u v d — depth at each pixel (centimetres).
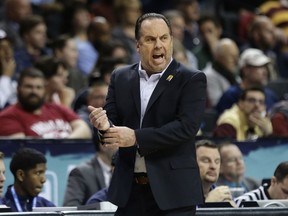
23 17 2575
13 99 2170
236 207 1233
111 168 1653
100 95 1966
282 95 2442
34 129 1892
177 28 2789
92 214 1184
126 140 1017
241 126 1973
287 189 1478
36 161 1480
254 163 1825
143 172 1047
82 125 1958
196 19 2986
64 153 1741
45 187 1716
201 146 1544
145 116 1052
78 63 2619
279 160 1841
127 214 1052
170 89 1052
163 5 3180
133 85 1068
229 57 2448
